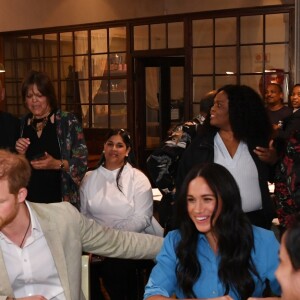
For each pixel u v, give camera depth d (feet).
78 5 26.94
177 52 21.63
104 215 9.98
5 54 24.72
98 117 23.76
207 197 5.57
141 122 23.29
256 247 5.74
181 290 5.81
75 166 10.05
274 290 5.85
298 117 8.66
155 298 5.60
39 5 25.31
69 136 10.16
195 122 9.89
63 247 5.85
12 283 5.84
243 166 8.52
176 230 5.97
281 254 3.30
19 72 24.70
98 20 27.84
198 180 5.62
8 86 24.79
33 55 24.44
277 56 19.71
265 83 19.93
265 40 19.86
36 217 5.77
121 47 22.89
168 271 5.88
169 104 24.71
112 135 10.21
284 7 19.26
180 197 5.76
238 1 27.63
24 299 5.51
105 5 28.07
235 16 20.07
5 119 10.07
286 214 8.02
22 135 10.27
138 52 22.53
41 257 5.85
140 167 23.35
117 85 23.21
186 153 8.96
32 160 9.66
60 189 10.09
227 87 8.80
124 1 28.94
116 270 9.64
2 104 24.66
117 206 9.91
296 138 7.70
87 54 23.53
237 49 20.22
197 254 5.75
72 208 6.06
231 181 5.64
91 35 23.39
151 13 30.40
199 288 5.74
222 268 5.61
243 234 5.60
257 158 8.63
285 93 19.62
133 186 10.07
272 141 8.70
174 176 9.68
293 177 7.55
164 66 24.00
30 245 5.79
